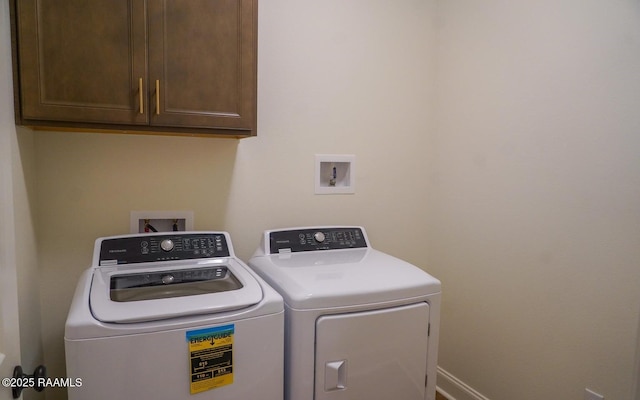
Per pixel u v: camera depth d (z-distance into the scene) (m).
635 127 1.36
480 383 2.02
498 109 1.88
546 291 1.68
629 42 1.37
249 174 1.88
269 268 1.52
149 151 1.69
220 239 1.62
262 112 1.88
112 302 1.09
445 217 2.23
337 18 2.01
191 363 1.07
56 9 1.23
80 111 1.27
